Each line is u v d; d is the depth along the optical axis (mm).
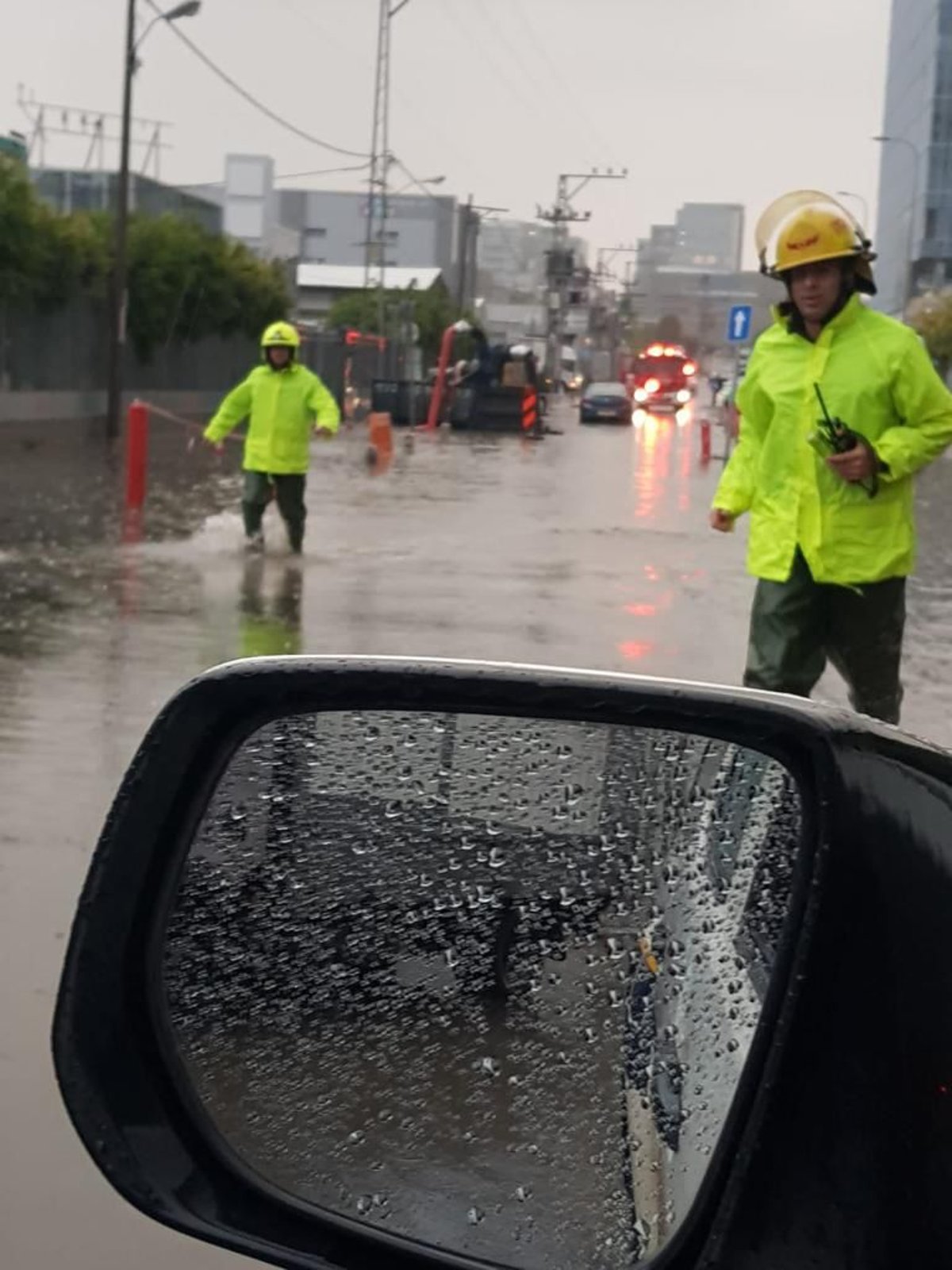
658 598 13211
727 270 176875
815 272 6145
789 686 6473
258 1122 2023
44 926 5527
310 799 2135
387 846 2129
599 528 19047
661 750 2061
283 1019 2070
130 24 33688
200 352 49969
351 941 2121
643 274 175375
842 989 1805
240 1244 1944
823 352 6215
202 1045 2053
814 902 1823
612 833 2100
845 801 1869
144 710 8758
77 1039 1999
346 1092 2057
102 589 12969
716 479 28891
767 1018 1825
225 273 48500
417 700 2145
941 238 103500
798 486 6320
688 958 1993
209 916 2084
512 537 17703
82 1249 3688
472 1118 2010
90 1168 4023
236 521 18625
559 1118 2008
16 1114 4262
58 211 39781
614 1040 2027
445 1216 1971
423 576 14211
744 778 1985
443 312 82438
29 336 38344
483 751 2129
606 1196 1945
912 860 1863
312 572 14273
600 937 2068
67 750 7863
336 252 129250
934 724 8797
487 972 2098
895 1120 1770
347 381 48062
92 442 33906
